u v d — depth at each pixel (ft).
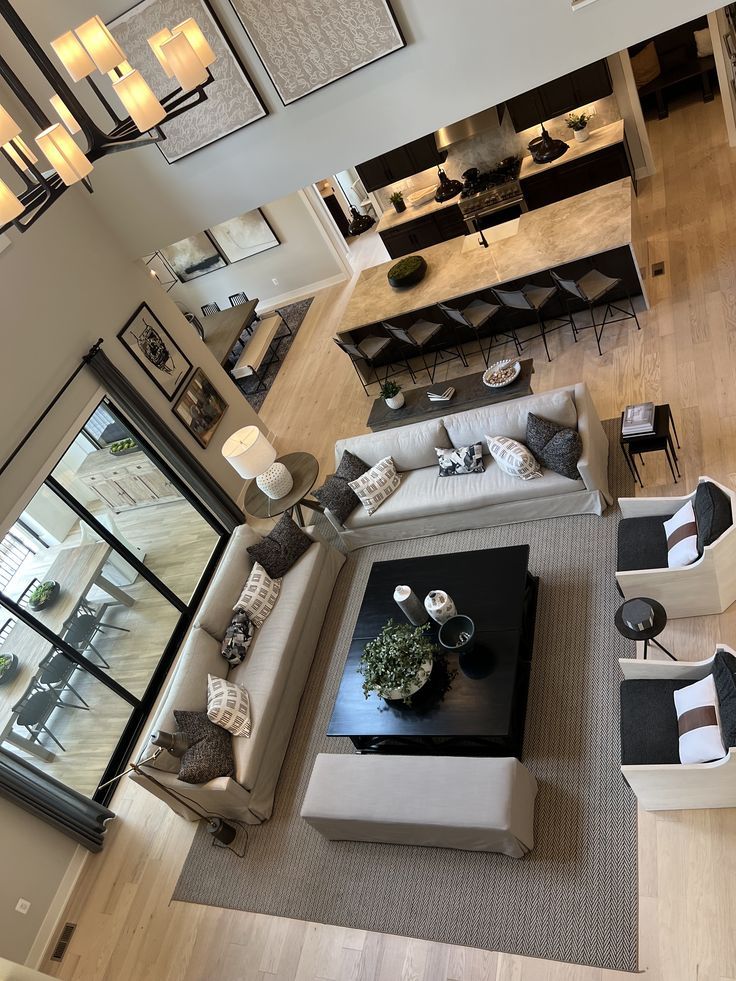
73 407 18.34
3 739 15.81
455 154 28.84
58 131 9.35
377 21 15.97
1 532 15.94
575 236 21.72
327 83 17.22
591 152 25.62
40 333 17.88
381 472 19.13
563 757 13.28
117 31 17.10
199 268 36.68
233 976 13.14
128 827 16.75
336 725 14.58
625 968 10.56
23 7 17.02
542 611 15.81
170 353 22.33
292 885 13.98
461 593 15.60
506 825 11.53
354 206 39.58
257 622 17.67
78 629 17.78
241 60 17.25
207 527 23.21
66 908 15.84
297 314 34.86
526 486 17.16
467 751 14.37
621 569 13.92
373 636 15.89
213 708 15.33
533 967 11.14
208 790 14.43
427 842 13.01
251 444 19.52
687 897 10.80
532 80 16.75
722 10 21.77
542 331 22.02
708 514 12.50
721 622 13.51
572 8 15.37
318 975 12.46
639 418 15.47
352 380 27.66
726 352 18.79
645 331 21.09
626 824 11.95
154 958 14.12
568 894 11.64
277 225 34.12
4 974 12.62
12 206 8.95
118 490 19.58
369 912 12.91
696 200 24.25
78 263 19.45
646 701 11.69
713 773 10.32
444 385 21.59
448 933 12.05
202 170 19.45
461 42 16.21
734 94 23.93
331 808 13.15
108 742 18.21
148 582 20.26
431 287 23.72
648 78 27.91
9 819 15.48
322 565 18.93
